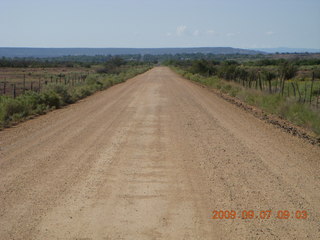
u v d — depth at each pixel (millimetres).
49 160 9211
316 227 5559
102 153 9922
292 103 18609
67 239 5164
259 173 8266
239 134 12664
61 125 14203
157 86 36031
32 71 93125
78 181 7660
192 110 18594
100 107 19766
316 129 13734
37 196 6797
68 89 27719
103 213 6059
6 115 15836
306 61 96188
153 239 5164
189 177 7961
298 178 7941
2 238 5188
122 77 50812
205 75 61812
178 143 11172
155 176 8031
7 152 9977
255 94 23953
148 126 13961
